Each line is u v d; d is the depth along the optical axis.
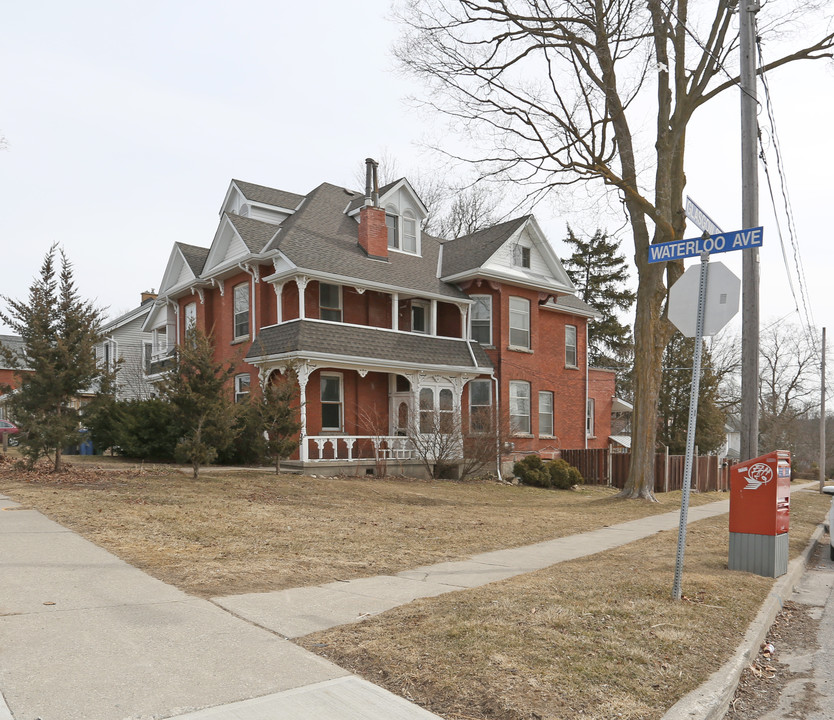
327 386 21.64
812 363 60.88
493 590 6.65
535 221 26.44
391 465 21.02
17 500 11.20
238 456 20.23
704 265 6.79
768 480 8.28
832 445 69.31
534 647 4.87
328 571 7.54
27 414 14.53
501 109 16.55
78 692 3.96
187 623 5.32
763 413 58.56
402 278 22.86
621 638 5.21
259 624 5.38
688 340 35.12
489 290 25.06
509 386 25.12
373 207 23.14
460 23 16.56
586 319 29.81
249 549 8.38
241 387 22.53
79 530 8.87
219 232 23.16
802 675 5.31
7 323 14.47
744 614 6.28
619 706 4.02
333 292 22.28
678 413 35.00
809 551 11.13
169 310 28.11
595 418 32.16
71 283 14.95
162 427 19.67
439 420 21.06
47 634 4.93
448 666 4.47
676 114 17.33
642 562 8.56
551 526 12.14
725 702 4.41
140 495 12.16
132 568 7.05
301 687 4.16
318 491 14.98
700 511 16.00
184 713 3.75
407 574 7.61
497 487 20.80
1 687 3.98
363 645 4.88
